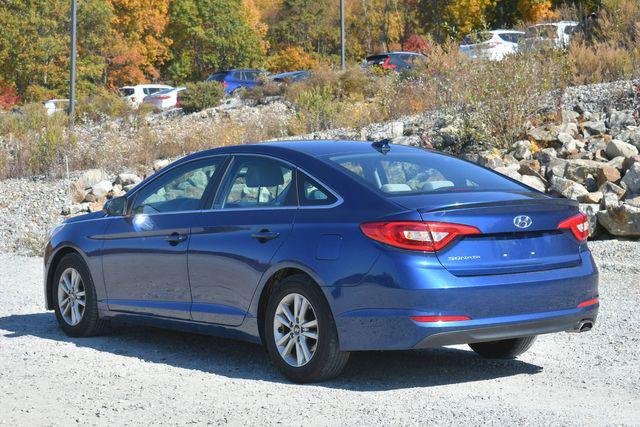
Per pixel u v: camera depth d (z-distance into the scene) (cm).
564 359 713
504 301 598
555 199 642
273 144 718
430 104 2073
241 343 805
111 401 594
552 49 2045
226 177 723
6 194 1916
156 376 668
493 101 1636
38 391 622
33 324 909
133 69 6525
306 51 7912
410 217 591
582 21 2662
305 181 663
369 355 741
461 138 1630
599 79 2102
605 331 800
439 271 586
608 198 1268
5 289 1150
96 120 3419
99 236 808
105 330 837
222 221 701
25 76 5784
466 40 2439
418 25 7100
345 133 2045
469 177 680
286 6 8175
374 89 2870
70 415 561
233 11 7569
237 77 4528
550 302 616
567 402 579
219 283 697
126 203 795
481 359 727
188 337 835
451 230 591
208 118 2845
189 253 720
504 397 595
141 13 6819
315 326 629
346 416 548
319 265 620
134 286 775
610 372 662
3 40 5681
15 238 1667
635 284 1000
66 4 5838
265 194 686
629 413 548
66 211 1750
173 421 545
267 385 636
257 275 664
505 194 645
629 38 2312
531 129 1616
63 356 741
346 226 617
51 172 2028
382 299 591
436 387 626
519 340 705
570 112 1697
